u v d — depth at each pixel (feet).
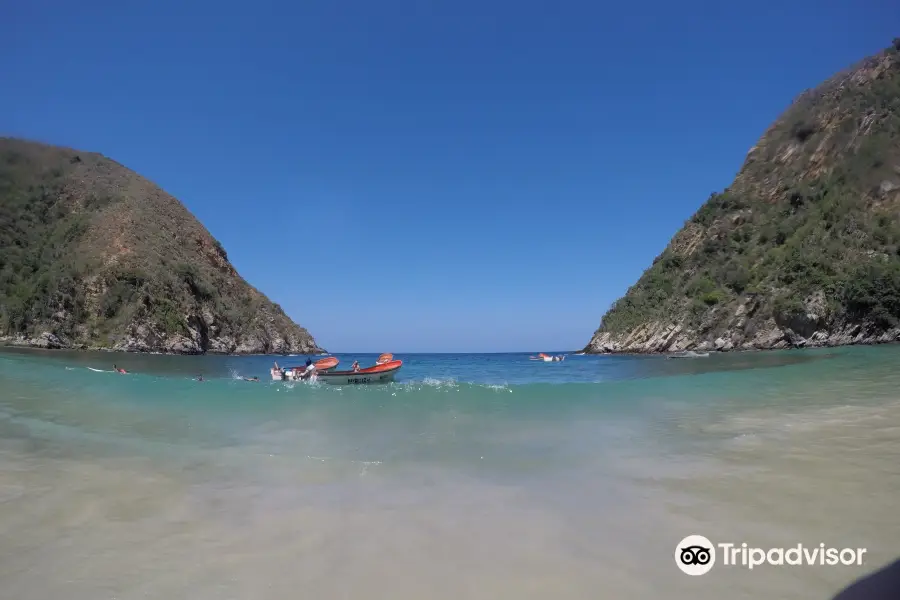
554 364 160.35
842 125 226.58
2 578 12.40
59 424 30.94
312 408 37.76
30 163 263.70
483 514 16.44
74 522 15.81
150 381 53.21
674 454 23.49
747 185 263.08
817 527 14.75
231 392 45.06
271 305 321.11
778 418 31.73
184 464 22.39
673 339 225.56
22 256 228.22
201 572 12.70
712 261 240.32
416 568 12.84
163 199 298.97
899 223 185.37
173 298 233.55
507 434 28.94
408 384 52.16
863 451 22.50
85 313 211.00
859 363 82.74
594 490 18.60
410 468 21.91
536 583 12.06
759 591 11.56
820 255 192.54
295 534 14.98
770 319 191.21
